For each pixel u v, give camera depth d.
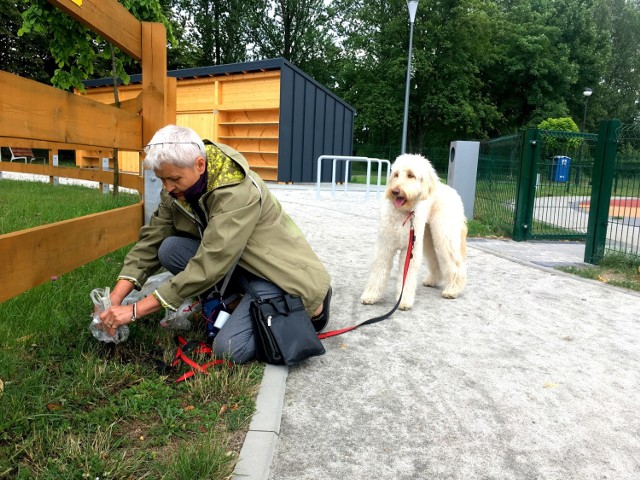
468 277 5.43
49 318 2.95
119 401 2.31
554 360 3.28
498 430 2.42
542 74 37.75
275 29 38.72
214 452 1.93
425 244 4.93
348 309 4.14
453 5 33.56
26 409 2.15
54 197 7.99
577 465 2.17
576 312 4.33
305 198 12.57
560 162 8.64
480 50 34.53
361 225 8.47
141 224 4.28
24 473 1.77
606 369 3.17
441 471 2.09
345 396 2.68
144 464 1.92
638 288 5.18
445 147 40.12
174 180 2.61
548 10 40.50
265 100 16.80
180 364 2.71
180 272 2.75
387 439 2.30
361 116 35.59
